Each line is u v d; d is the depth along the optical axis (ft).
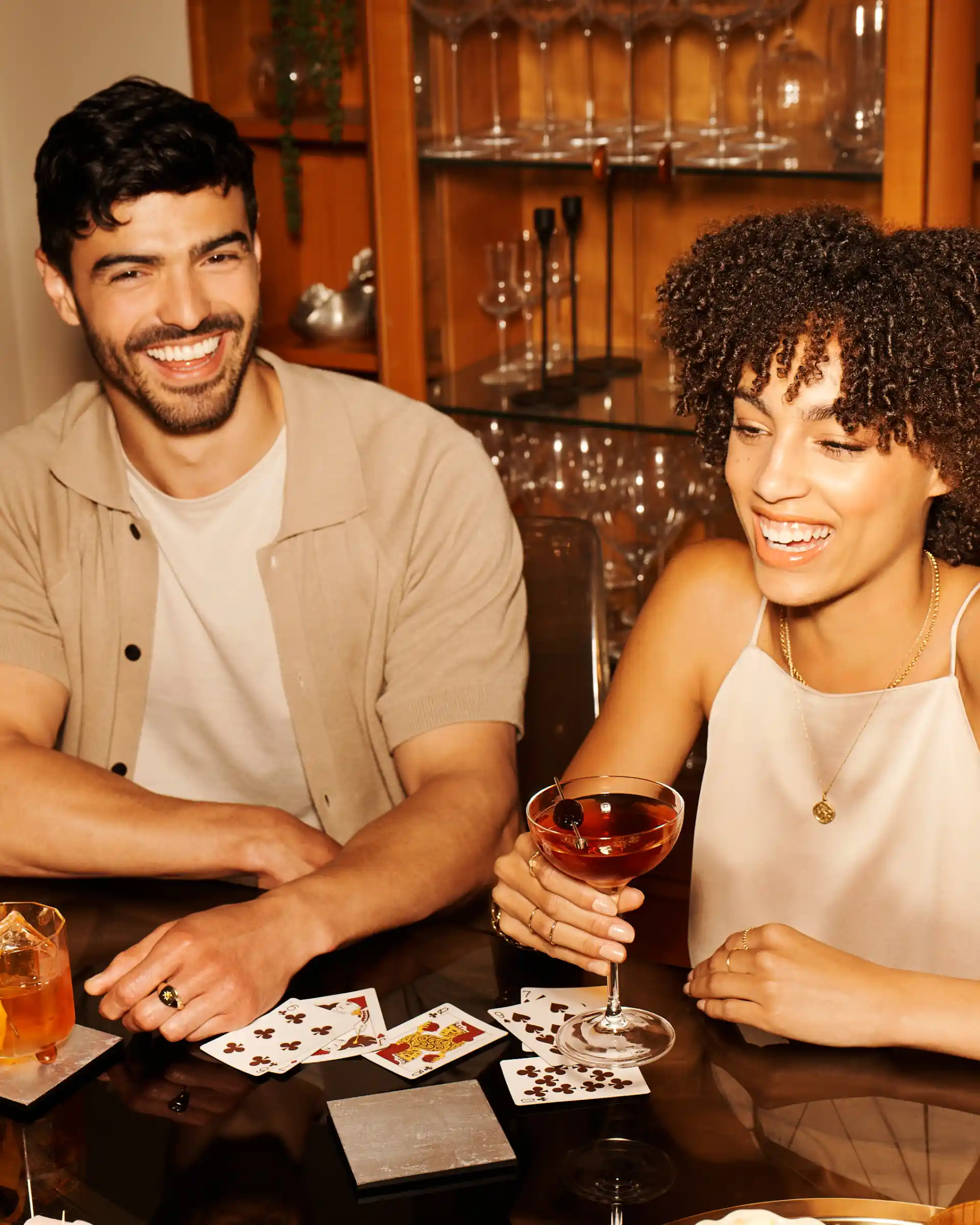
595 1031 3.80
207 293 5.59
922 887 4.94
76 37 10.24
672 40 7.93
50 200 5.52
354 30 9.20
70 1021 3.80
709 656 5.33
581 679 6.49
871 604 4.75
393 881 4.63
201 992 3.96
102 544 6.10
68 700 6.26
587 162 8.23
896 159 7.47
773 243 4.39
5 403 10.94
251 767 6.42
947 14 7.20
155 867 4.89
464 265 8.71
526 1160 3.29
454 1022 3.89
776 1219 2.86
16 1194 3.25
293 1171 3.30
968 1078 3.57
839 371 4.07
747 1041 3.75
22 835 4.99
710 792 5.28
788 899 5.15
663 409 8.29
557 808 3.73
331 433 6.02
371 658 6.09
